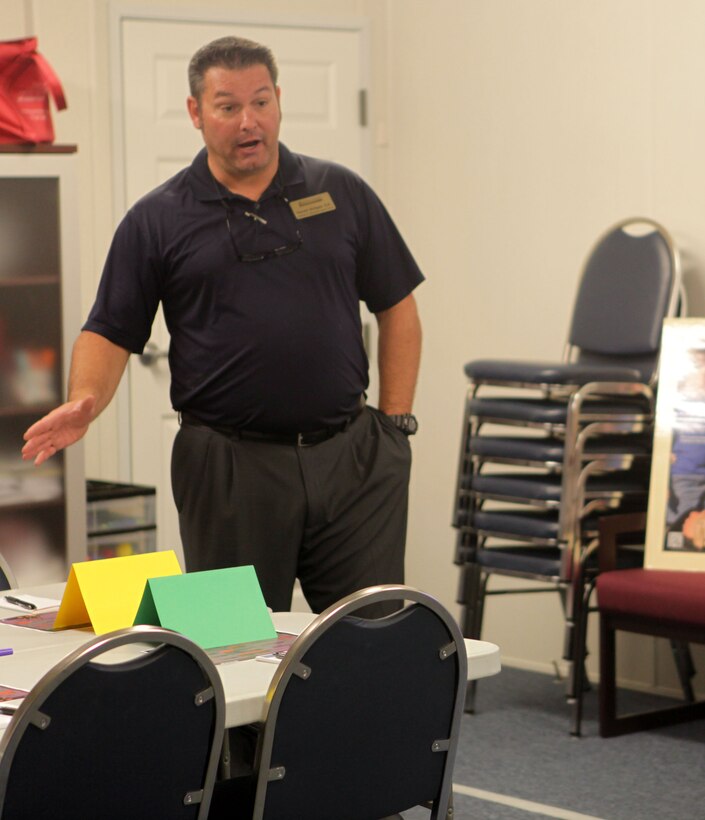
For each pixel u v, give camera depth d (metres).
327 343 3.52
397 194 6.52
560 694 5.49
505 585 6.01
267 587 3.55
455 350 6.25
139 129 5.91
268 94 3.44
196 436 3.55
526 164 5.90
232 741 3.37
